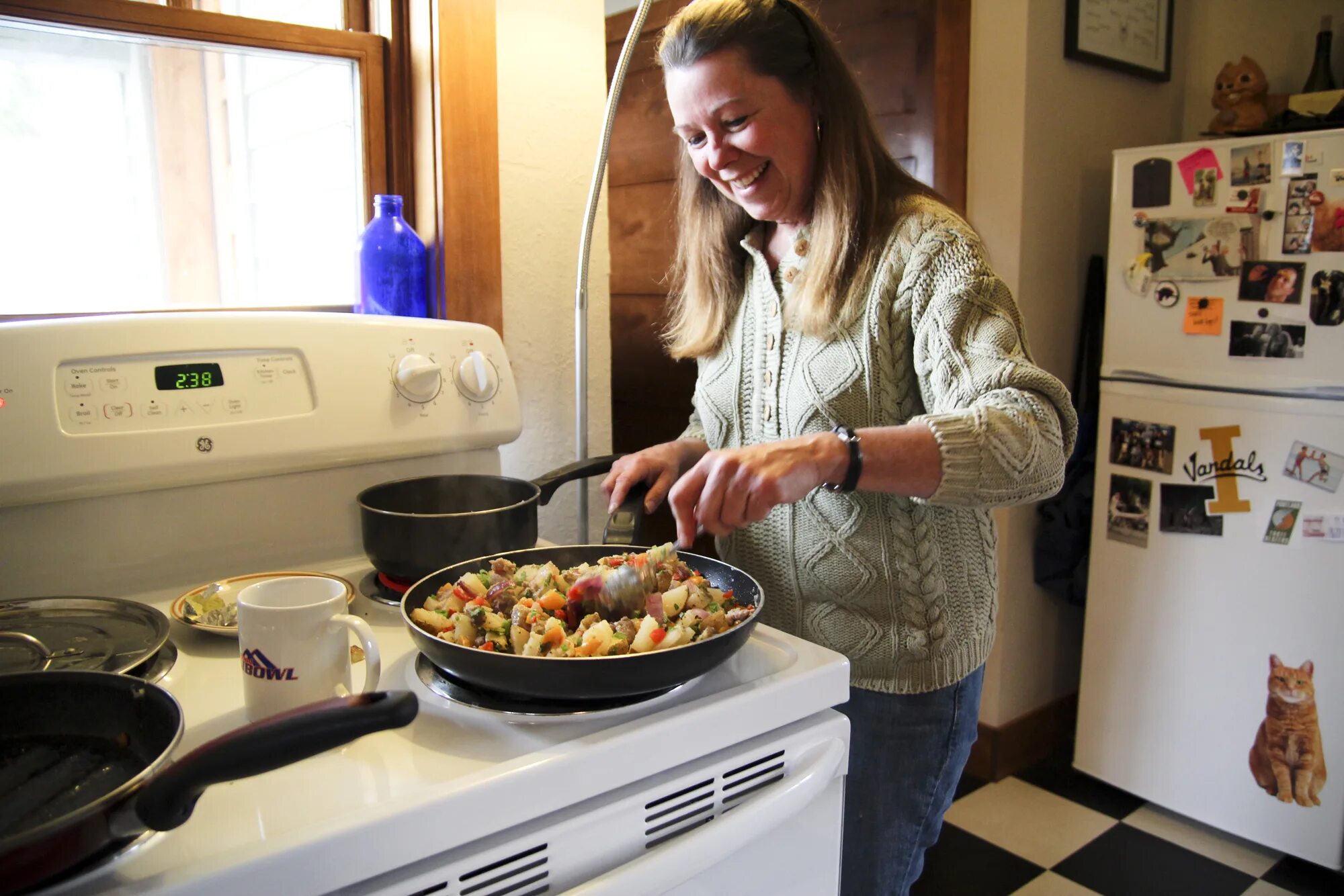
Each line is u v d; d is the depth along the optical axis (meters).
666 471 1.13
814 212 1.05
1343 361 1.70
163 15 1.19
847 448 0.80
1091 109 2.15
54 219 1.22
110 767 0.61
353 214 1.45
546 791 0.63
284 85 1.36
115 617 0.88
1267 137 1.75
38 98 1.19
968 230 0.99
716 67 0.98
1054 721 2.35
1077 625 2.39
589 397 1.55
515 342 1.45
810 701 0.78
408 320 1.20
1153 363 1.95
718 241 1.19
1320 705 1.80
